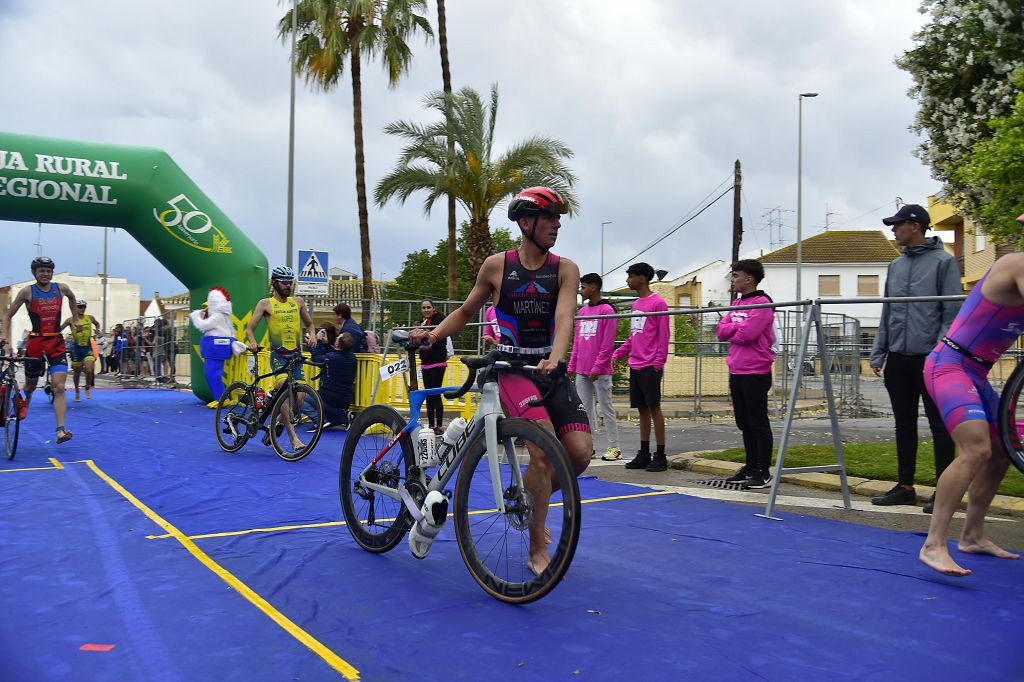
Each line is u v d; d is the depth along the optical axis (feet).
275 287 29.37
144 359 83.71
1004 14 25.44
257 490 19.38
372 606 10.74
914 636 9.66
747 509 17.47
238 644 9.30
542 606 10.78
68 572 12.14
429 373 28.58
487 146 68.28
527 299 11.72
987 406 12.68
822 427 28.07
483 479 14.03
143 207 44.21
